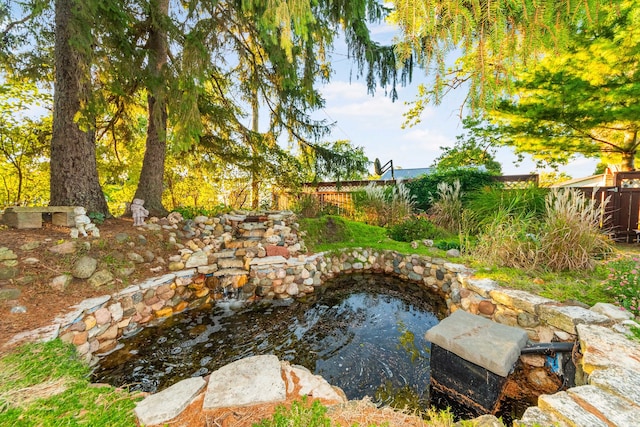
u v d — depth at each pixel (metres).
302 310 3.79
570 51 5.95
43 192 5.71
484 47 1.27
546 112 7.33
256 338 3.04
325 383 1.75
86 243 3.21
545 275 3.18
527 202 5.01
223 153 6.26
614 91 6.24
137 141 6.69
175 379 2.31
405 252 5.21
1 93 4.60
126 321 2.99
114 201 6.84
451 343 2.00
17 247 2.84
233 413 1.46
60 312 2.45
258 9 3.51
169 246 4.11
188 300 3.79
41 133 4.95
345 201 8.15
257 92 6.18
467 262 4.14
